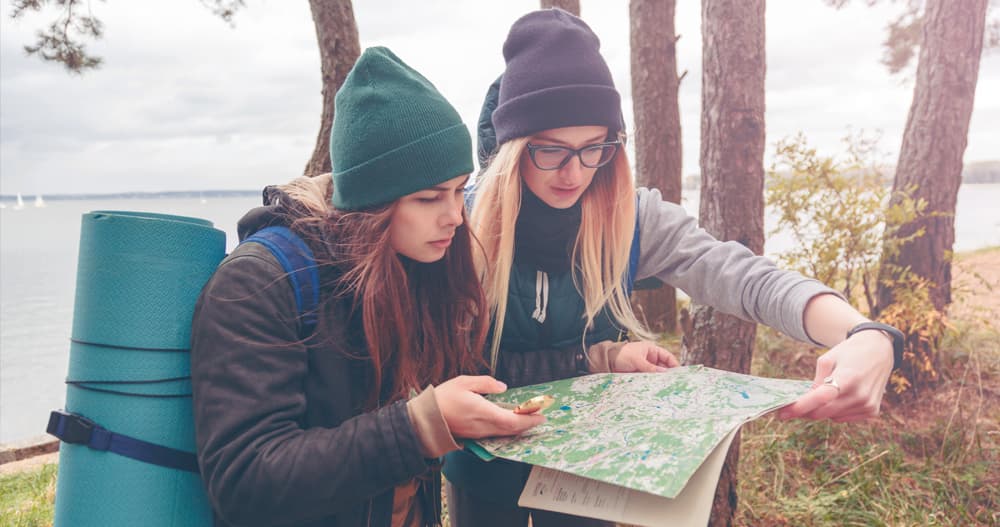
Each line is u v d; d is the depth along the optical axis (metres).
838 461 3.19
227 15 5.94
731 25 2.36
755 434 3.45
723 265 1.47
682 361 2.75
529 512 1.66
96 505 1.00
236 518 0.96
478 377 1.09
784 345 4.51
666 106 5.77
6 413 9.03
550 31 1.34
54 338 15.09
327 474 0.93
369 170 1.04
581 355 1.55
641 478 0.88
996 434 3.38
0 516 3.04
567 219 1.47
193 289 1.04
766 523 2.81
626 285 1.56
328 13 4.52
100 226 1.01
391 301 1.11
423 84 1.09
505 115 1.37
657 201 1.64
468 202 1.56
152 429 1.01
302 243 1.07
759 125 2.41
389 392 1.20
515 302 1.49
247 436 0.93
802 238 3.94
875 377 1.07
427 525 1.41
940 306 4.00
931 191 3.96
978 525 2.77
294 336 1.01
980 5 3.88
